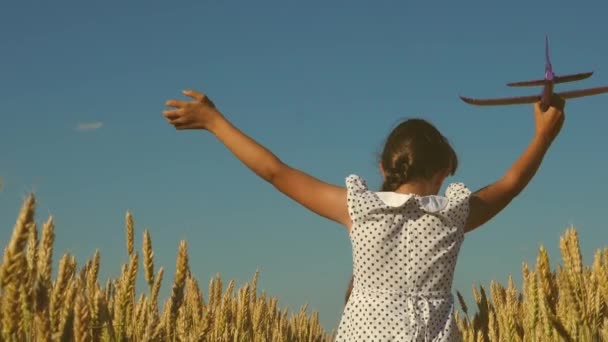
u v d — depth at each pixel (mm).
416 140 2963
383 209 2842
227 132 2809
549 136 3109
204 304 5184
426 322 2791
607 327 3285
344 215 2912
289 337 8258
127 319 3127
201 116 2830
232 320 5590
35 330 2527
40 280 2482
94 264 3350
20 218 2209
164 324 3178
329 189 2918
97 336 2908
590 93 2873
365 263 2861
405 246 2842
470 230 3072
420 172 2961
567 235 3336
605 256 3539
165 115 2828
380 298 2826
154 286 3281
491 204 3029
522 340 4344
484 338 4832
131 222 3342
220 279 5195
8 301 2258
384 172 3041
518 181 3084
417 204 2865
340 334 2928
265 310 7027
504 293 5008
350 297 2938
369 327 2809
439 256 2850
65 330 2494
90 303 2939
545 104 2789
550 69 2711
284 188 2855
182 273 3189
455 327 2896
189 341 4266
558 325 3238
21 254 2221
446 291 2900
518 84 2760
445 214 2859
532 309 3775
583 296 3297
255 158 2816
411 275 2828
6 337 2271
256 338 6348
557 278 3939
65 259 2535
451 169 3092
